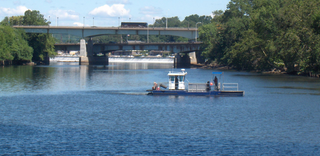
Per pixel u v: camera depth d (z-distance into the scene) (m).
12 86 104.38
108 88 101.56
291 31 128.75
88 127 52.38
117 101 76.31
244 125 53.88
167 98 80.00
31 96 84.00
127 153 41.22
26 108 67.56
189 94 83.56
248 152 41.84
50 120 57.00
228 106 69.75
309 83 112.06
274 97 81.50
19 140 45.72
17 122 55.53
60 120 57.00
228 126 53.22
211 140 46.12
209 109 66.56
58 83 115.19
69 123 54.94
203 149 42.72
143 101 76.00
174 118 58.62
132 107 68.75
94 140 45.84
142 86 107.38
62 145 43.84
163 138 46.91
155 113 62.78
